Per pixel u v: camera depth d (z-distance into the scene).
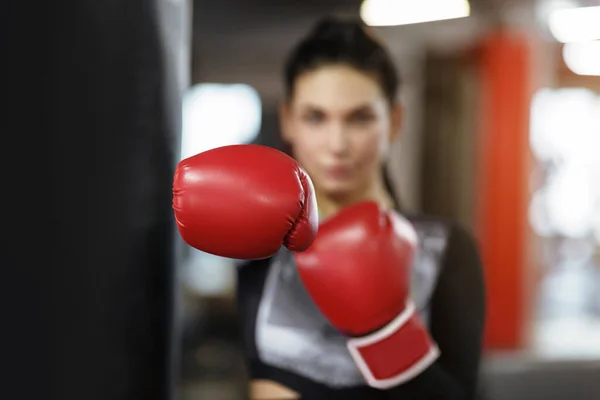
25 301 0.75
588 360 1.87
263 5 4.73
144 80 0.91
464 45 4.97
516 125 4.48
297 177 0.75
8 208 0.73
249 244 0.72
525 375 1.81
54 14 0.75
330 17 1.18
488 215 4.54
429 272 1.14
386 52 1.18
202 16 5.00
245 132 6.48
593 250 7.02
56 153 0.76
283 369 1.13
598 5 4.04
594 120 6.68
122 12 0.86
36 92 0.74
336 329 1.12
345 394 1.10
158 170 0.96
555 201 6.91
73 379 0.80
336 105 1.11
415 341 0.99
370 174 1.17
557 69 5.73
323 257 0.99
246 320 1.19
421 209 5.29
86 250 0.80
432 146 5.27
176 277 1.11
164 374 1.01
